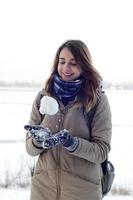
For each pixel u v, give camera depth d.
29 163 8.38
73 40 2.62
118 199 6.64
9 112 33.09
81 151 2.37
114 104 44.50
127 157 13.10
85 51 2.59
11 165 9.41
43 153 2.59
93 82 2.56
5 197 6.43
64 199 2.52
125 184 8.20
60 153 2.50
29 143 2.54
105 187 2.70
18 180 7.70
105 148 2.49
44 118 2.60
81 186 2.48
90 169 2.50
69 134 2.32
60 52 2.62
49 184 2.54
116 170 10.55
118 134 20.58
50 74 2.66
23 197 6.45
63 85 2.55
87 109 2.51
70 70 2.56
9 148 13.70
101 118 2.53
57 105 2.41
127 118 30.66
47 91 2.64
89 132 2.54
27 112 33.25
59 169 2.50
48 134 2.27
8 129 21.02
